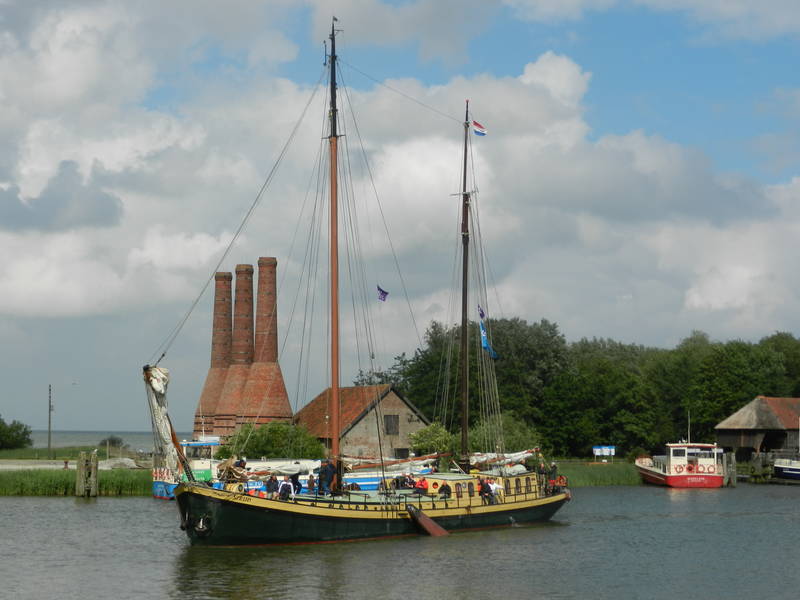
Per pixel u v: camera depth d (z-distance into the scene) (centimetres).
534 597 3547
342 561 4134
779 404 11331
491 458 6253
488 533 5203
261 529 4297
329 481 4812
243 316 9594
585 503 7500
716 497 8138
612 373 12794
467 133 6512
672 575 4050
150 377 4244
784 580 3959
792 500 7806
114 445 16275
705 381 13088
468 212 6444
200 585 3612
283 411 9238
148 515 6075
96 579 3803
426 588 3647
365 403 8906
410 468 6078
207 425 9762
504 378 12938
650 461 10462
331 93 5291
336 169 5259
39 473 7744
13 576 3881
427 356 12675
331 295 5194
